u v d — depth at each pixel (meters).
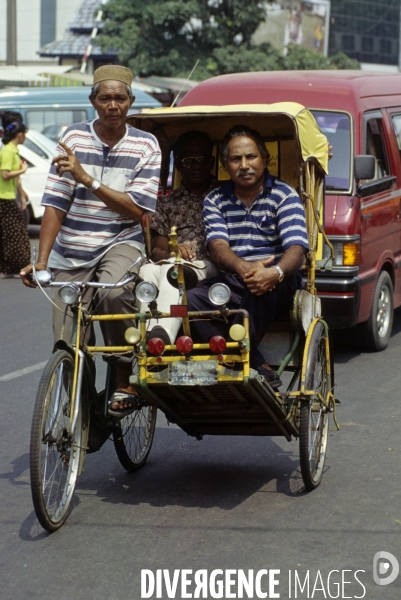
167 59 27.14
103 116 4.44
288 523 4.25
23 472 5.05
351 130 7.86
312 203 4.98
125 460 4.95
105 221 4.55
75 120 18.02
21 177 15.75
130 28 27.39
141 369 4.21
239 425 4.70
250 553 3.92
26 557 3.91
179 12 26.89
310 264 4.95
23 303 10.34
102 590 3.59
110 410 4.44
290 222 4.53
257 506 4.49
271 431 4.72
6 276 12.23
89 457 5.37
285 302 4.55
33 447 3.93
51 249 4.52
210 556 3.89
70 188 4.53
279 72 8.91
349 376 7.16
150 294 4.07
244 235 4.63
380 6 43.12
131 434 5.07
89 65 36.47
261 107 4.84
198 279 4.66
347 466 5.09
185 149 5.08
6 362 7.62
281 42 36.50
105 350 4.29
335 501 4.54
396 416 6.05
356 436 5.63
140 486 4.84
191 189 5.18
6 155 11.84
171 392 4.32
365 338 7.94
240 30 28.34
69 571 3.77
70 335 4.53
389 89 8.95
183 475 5.02
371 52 43.22
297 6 37.38
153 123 5.33
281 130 5.45
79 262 4.56
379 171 8.23
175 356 4.21
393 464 5.10
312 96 8.14
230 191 4.66
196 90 8.59
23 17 43.41
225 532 4.16
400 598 3.52
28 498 4.64
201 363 4.14
